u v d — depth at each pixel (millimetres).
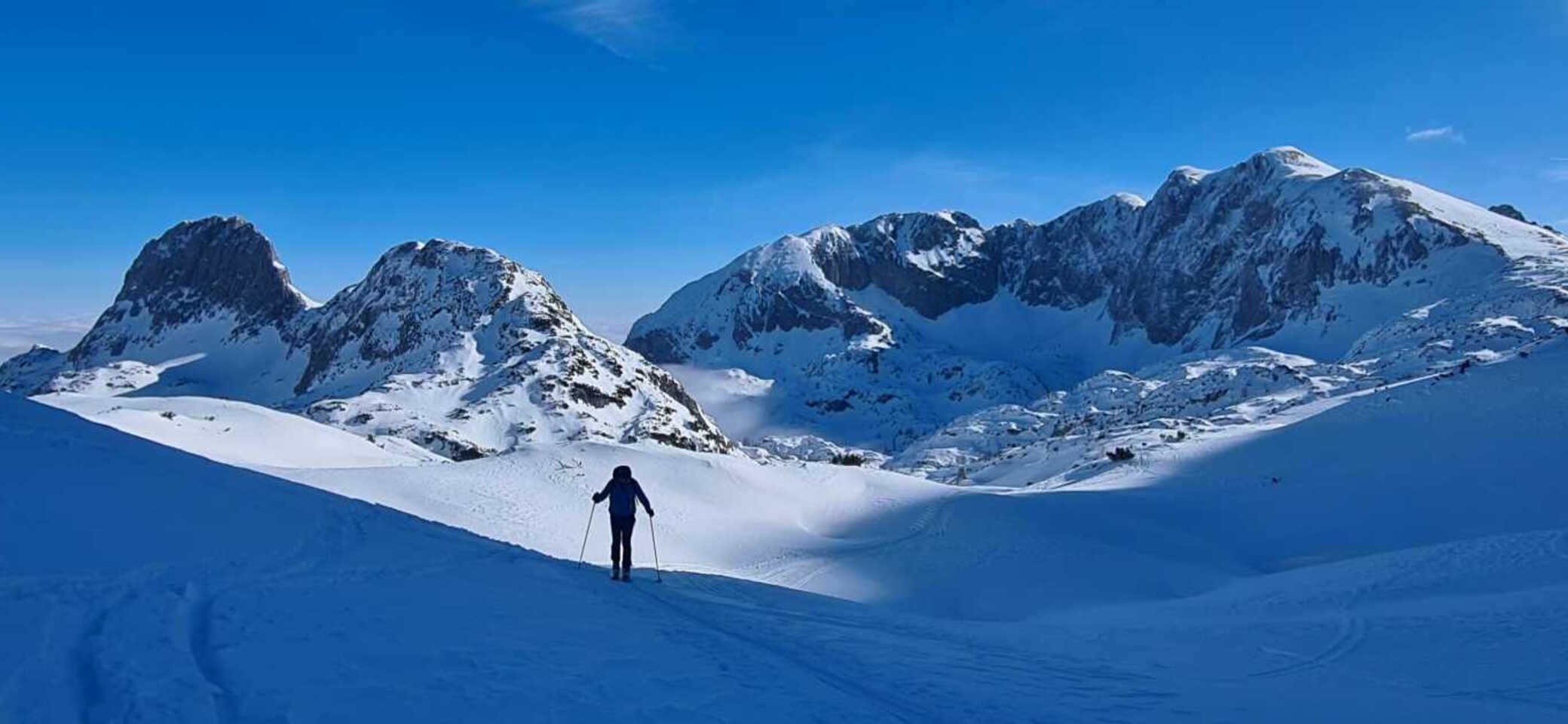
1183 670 12461
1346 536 55312
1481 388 80375
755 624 14086
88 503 12469
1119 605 34719
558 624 11156
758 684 9039
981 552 47625
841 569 45125
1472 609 16828
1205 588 42969
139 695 6703
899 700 9414
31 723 5977
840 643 13148
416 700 7227
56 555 10273
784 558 47812
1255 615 21234
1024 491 77312
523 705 7379
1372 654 13633
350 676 7707
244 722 6367
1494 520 52000
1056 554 47000
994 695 10188
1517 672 11625
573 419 169250
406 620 10133
